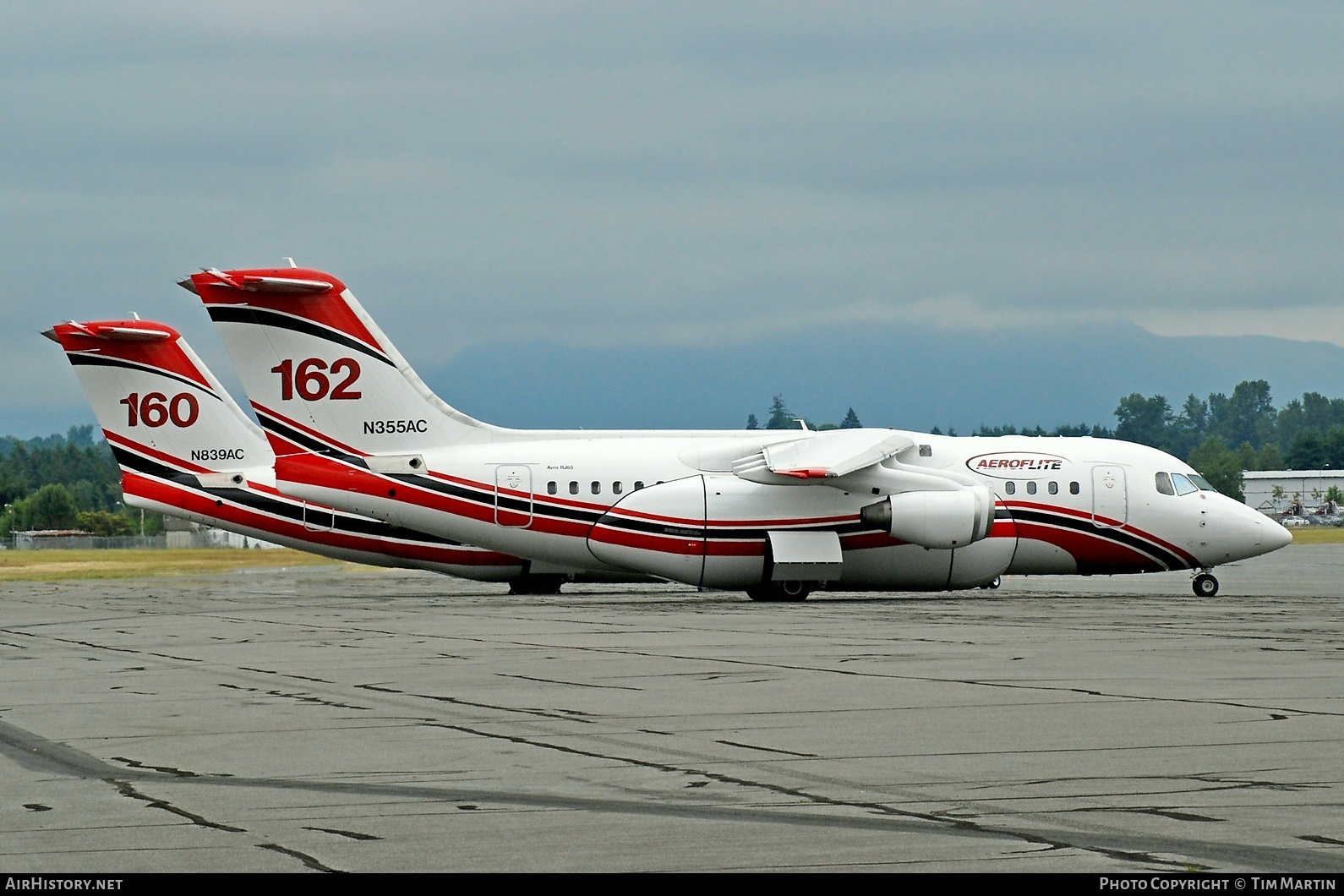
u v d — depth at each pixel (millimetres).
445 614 112062
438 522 131875
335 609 120625
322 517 146375
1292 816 34469
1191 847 31547
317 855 31359
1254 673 63625
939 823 33938
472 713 52250
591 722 49906
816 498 129875
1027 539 135500
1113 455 138500
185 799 37312
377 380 131625
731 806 36031
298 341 130500
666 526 128875
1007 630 90875
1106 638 83375
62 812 35781
